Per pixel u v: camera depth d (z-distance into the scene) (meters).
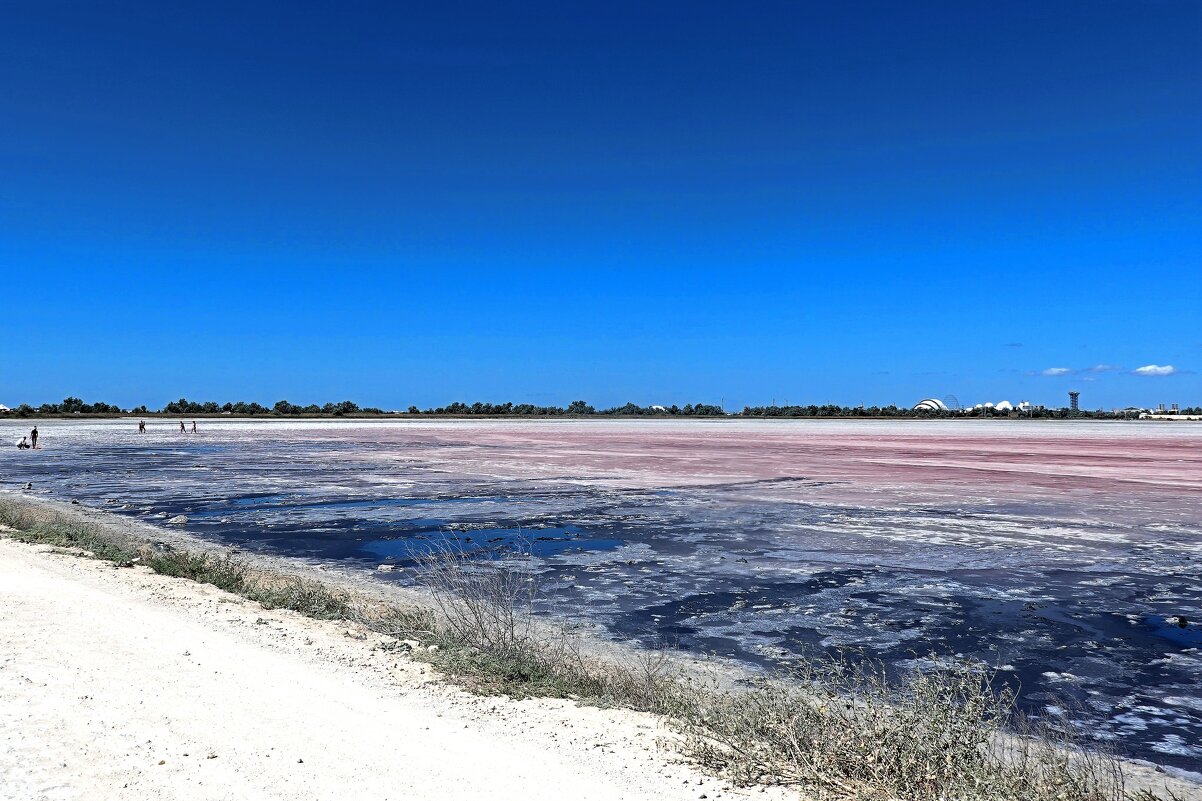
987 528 17.95
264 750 5.19
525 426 102.75
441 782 4.76
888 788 4.80
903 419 157.50
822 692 7.19
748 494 24.64
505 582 12.58
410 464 36.97
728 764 5.15
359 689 6.58
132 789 4.58
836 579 12.94
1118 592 11.98
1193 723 7.00
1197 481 28.44
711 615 10.74
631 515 20.09
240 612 9.49
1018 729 6.85
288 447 51.81
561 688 7.05
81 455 43.84
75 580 10.95
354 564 14.13
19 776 4.73
